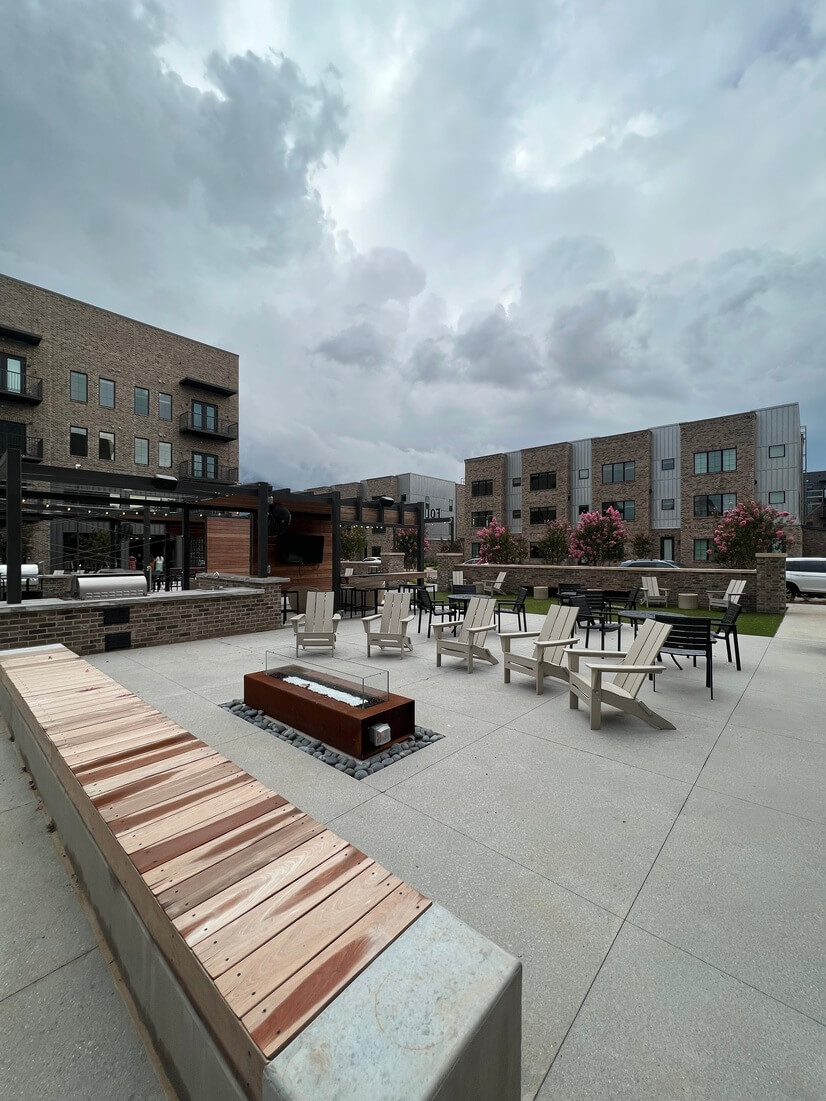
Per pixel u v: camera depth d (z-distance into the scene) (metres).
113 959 1.86
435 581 19.73
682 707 4.93
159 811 1.91
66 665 4.22
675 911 2.13
